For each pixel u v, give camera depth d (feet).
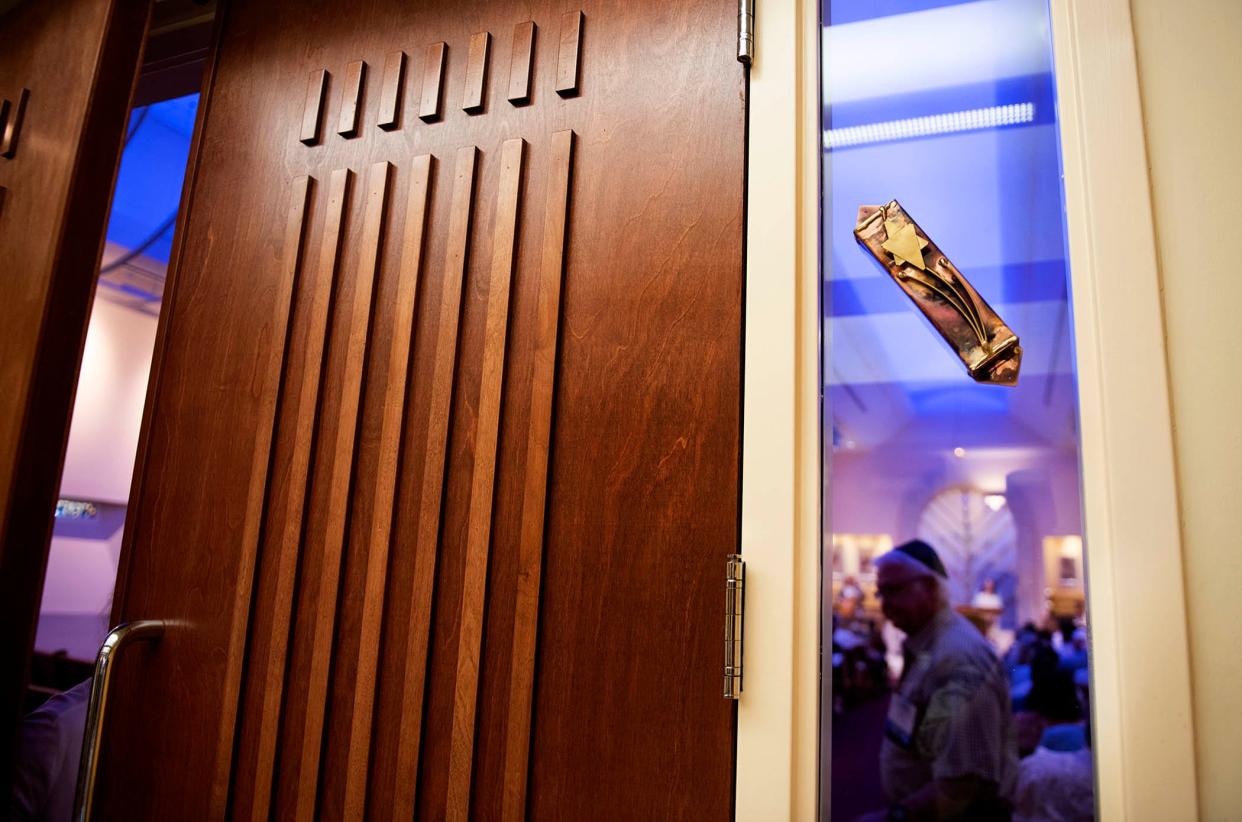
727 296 3.66
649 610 3.51
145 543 4.55
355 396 4.20
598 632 3.56
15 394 4.41
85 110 4.66
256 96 4.98
